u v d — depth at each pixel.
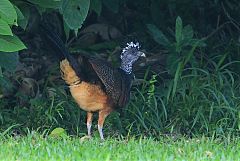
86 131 16.02
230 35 20.30
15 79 17.62
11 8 12.40
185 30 17.53
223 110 16.27
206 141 14.56
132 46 15.56
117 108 15.34
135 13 20.61
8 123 16.06
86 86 14.75
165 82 17.45
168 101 16.59
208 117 16.08
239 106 16.27
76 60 14.65
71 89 14.86
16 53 14.22
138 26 20.48
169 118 16.33
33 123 16.02
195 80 16.89
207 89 16.70
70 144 13.81
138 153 12.87
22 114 16.36
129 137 15.29
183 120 16.08
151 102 16.45
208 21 20.62
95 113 15.91
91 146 13.62
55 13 19.22
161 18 20.09
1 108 16.78
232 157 12.61
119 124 15.91
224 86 17.05
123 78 15.28
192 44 17.44
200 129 15.76
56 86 17.27
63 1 13.39
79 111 16.30
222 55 18.56
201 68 18.06
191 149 13.57
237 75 17.89
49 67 18.72
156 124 16.00
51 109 16.12
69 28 14.22
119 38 20.20
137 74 18.59
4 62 14.20
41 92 17.70
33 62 18.73
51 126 15.90
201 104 16.39
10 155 12.55
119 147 13.57
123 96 15.23
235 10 20.59
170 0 20.08
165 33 20.00
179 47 17.41
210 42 19.89
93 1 16.27
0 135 14.73
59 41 14.55
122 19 20.66
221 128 15.44
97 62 14.91
